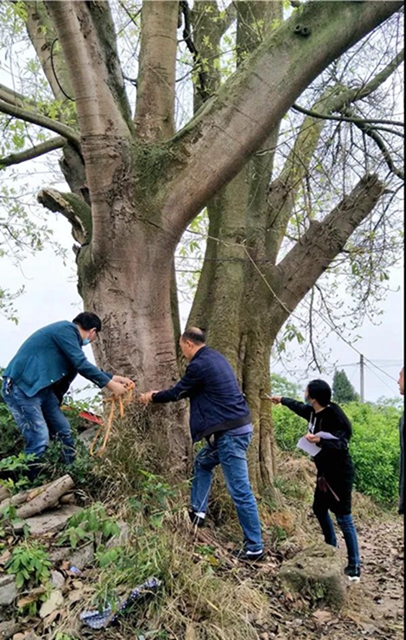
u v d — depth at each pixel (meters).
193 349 5.04
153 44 5.45
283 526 6.04
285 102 4.83
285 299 7.14
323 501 5.31
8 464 4.39
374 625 4.21
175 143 4.91
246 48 7.13
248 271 7.00
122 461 4.82
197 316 6.84
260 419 6.75
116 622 3.48
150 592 3.62
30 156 6.76
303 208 7.37
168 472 5.09
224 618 3.59
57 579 3.62
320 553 4.82
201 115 4.92
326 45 4.74
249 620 3.79
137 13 7.25
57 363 4.79
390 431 12.26
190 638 3.38
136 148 4.95
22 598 3.41
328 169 7.33
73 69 4.64
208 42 7.43
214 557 4.51
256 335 6.88
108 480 4.65
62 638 3.18
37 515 4.29
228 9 7.97
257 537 4.80
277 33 4.81
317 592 4.34
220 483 5.65
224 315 6.65
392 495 10.90
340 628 4.04
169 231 4.98
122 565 3.76
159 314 5.26
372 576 5.66
